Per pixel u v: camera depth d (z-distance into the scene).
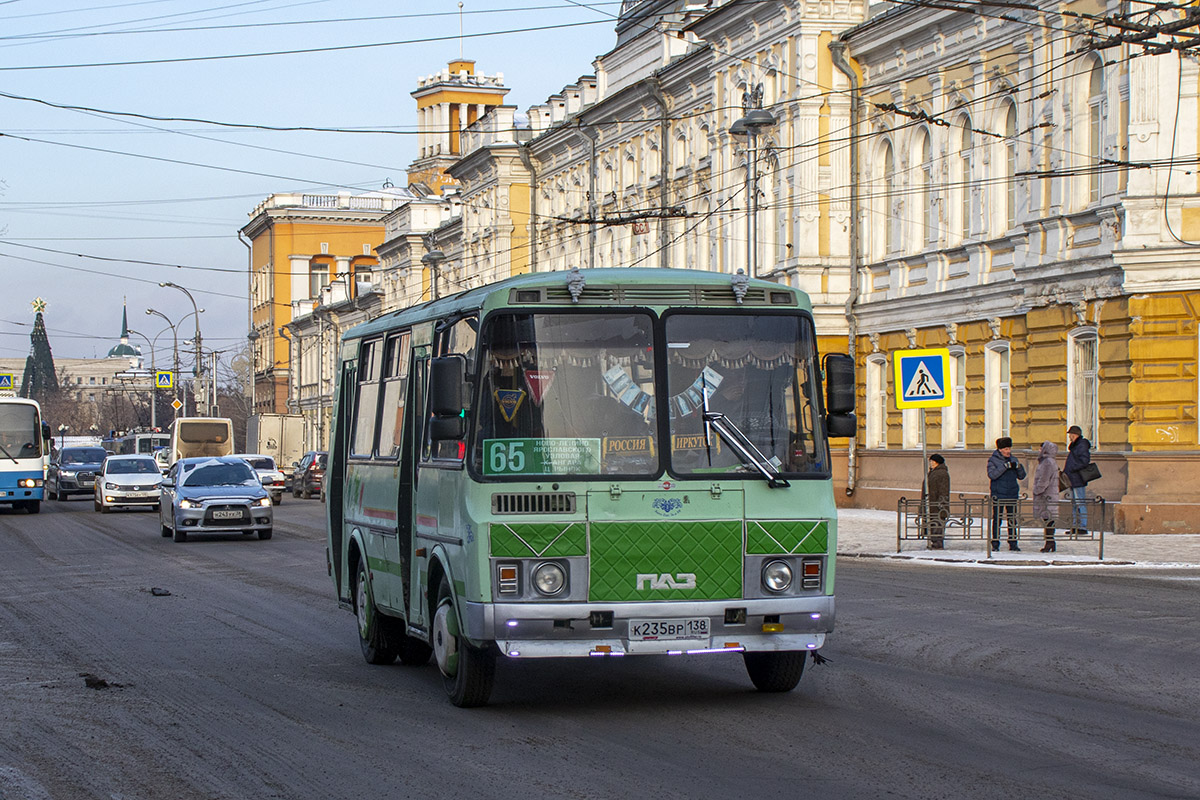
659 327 9.68
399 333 12.06
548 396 9.52
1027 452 28.97
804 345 9.92
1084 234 27.31
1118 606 15.85
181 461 31.11
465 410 9.68
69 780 8.10
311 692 11.05
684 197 44.62
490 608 9.30
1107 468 26.20
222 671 12.20
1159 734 8.90
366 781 7.95
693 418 9.62
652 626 9.38
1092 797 7.30
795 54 37.03
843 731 9.07
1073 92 27.75
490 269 62.09
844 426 9.77
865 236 36.22
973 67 31.41
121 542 29.48
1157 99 25.27
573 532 9.36
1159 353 25.42
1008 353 30.59
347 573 13.71
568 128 54.38
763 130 38.66
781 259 37.78
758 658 10.57
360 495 13.08
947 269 32.72
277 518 38.84
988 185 30.88
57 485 54.78
